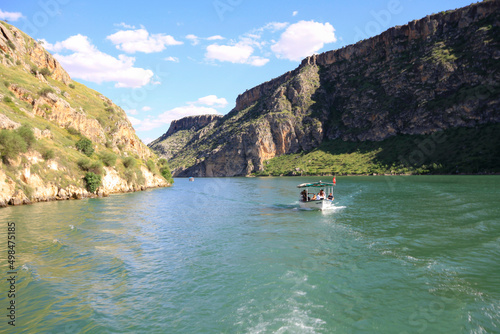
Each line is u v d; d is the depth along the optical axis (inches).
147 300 464.8
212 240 848.9
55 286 504.1
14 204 1573.6
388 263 609.9
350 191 2381.9
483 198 1560.0
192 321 401.7
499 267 570.3
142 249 754.2
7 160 1632.6
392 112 7037.4
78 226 1023.6
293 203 1775.3
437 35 7170.3
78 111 3144.7
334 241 804.0
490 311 408.2
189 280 545.0
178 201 1987.0
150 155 4650.6
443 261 611.8
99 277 555.8
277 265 618.2
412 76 7022.6
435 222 1010.7
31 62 3294.8
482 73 5703.7
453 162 4677.7
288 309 432.8
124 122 3934.5
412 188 2436.0
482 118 5315.0
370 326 385.1
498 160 4148.6
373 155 6540.4
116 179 2751.0
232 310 431.8
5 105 2144.4
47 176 1877.5
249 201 1941.4
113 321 398.6
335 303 447.8
